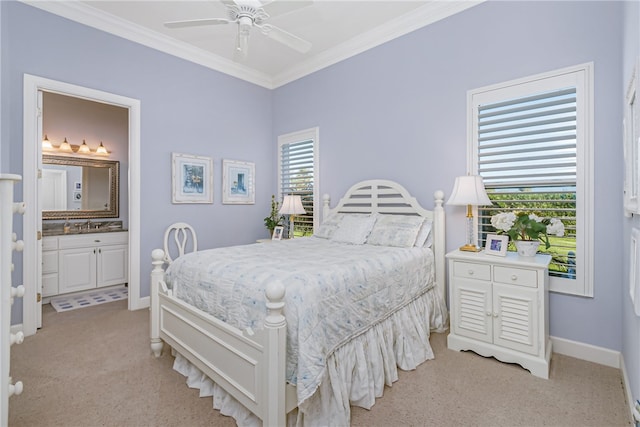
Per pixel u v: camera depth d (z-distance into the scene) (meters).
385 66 3.46
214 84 4.14
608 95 2.17
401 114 3.33
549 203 2.46
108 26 3.23
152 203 3.59
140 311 3.40
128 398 1.85
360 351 1.82
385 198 3.39
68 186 4.32
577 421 1.64
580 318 2.30
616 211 2.15
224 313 1.77
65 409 1.74
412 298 2.44
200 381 1.96
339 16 3.19
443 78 3.01
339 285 1.74
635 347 1.62
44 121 4.11
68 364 2.25
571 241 2.34
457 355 2.36
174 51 3.74
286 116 4.61
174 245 3.79
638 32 1.40
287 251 2.54
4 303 1.17
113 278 4.23
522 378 2.04
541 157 2.46
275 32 2.44
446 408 1.74
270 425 1.38
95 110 4.55
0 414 1.15
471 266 2.35
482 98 2.76
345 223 3.27
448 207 2.99
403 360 2.17
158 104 3.63
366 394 1.75
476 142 2.80
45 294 3.65
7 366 1.18
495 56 2.69
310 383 1.39
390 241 2.86
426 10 3.05
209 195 4.09
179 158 3.80
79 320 3.13
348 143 3.82
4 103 2.56
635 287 1.35
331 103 4.01
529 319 2.10
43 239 3.65
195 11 3.11
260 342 1.44
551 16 2.41
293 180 4.51
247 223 4.54
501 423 1.63
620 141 2.12
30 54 2.80
